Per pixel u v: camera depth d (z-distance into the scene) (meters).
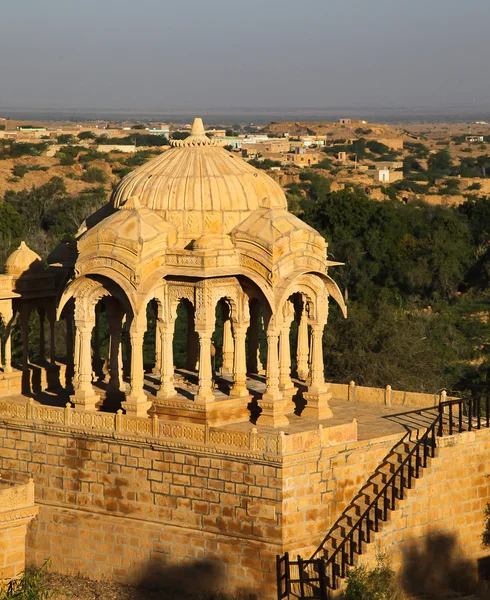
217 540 36.34
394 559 36.47
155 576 37.53
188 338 43.44
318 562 33.41
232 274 38.34
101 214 42.38
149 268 38.44
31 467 39.84
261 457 35.28
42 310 45.16
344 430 36.69
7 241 86.75
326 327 63.72
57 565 39.41
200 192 39.56
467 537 38.44
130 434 37.56
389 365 61.81
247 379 42.47
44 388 44.44
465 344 79.25
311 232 39.31
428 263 99.19
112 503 38.28
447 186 175.00
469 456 38.41
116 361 40.69
